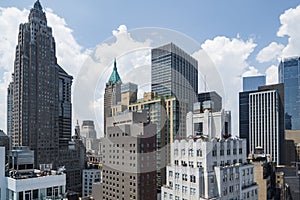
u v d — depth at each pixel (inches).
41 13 3535.9
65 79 2999.5
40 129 3046.3
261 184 1647.4
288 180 2078.0
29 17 3479.3
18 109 3221.0
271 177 1958.7
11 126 3302.2
